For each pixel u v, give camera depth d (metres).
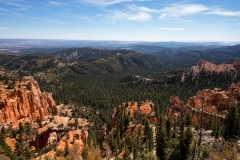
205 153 47.59
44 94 136.75
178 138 77.50
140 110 131.12
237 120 67.75
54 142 78.81
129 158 70.12
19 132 80.94
